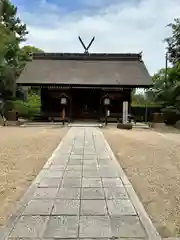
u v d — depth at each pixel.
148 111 24.72
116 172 5.68
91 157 7.28
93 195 4.20
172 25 22.66
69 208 3.66
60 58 26.14
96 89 23.48
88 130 14.99
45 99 23.20
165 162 6.84
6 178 5.25
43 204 3.79
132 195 4.22
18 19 34.19
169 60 23.92
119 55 26.38
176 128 17.56
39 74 23.45
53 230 3.02
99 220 3.29
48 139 10.77
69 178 5.18
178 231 3.16
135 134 13.29
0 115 19.50
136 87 22.27
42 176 5.31
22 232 2.97
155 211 3.74
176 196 4.34
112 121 21.62
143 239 2.85
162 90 24.98
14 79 25.48
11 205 3.85
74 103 23.81
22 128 16.08
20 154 7.60
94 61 25.95
